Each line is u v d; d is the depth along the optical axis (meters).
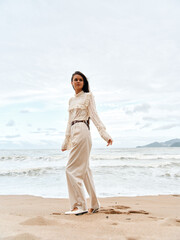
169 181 8.21
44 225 1.95
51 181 8.23
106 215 2.70
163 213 3.61
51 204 4.25
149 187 7.00
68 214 2.73
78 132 2.90
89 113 3.02
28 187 6.96
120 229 1.90
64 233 1.69
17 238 1.46
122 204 4.47
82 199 2.77
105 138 2.88
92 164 15.13
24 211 3.40
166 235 1.73
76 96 3.13
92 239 1.59
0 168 13.21
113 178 8.79
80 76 3.14
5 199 4.87
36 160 18.73
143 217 2.74
